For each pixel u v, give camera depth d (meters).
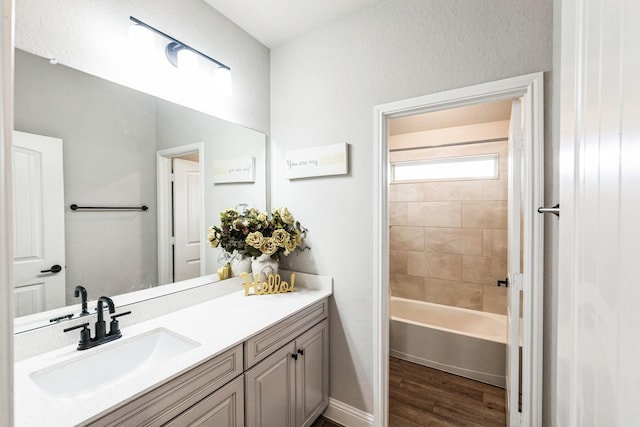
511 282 1.51
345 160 1.75
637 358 0.27
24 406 0.79
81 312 1.18
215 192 1.74
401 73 1.59
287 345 1.48
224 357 1.13
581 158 0.45
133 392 0.85
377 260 1.67
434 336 2.45
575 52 0.48
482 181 2.82
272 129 2.10
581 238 0.44
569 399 0.50
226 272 1.81
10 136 0.31
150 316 1.39
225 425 1.14
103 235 1.28
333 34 1.82
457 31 1.43
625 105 0.29
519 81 1.28
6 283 0.30
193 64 1.55
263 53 2.05
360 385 1.76
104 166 1.28
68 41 1.15
